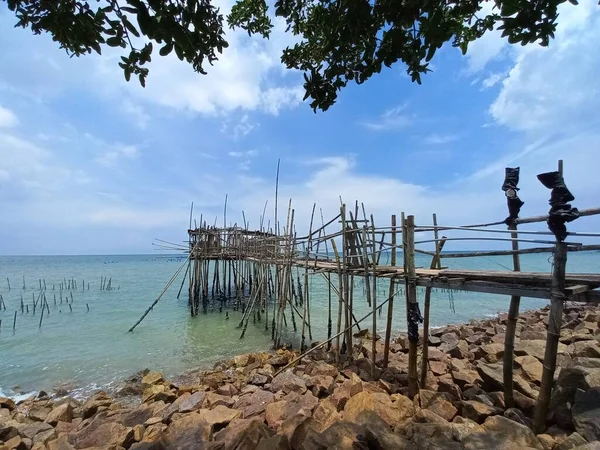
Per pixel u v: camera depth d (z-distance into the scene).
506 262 43.94
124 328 15.97
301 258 14.10
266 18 5.36
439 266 8.12
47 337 14.52
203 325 16.48
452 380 7.49
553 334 4.73
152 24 2.75
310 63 5.24
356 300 23.97
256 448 4.59
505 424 4.59
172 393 8.35
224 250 21.19
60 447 5.50
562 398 4.96
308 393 6.95
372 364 8.16
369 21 3.27
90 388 9.59
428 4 2.98
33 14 3.01
